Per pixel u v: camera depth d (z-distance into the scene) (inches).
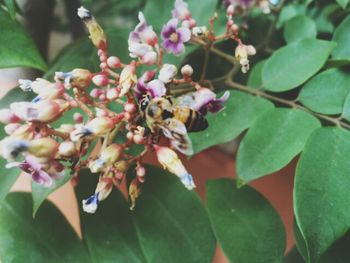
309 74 3.4
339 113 3.4
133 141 2.9
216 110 3.1
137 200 3.4
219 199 3.4
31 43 3.3
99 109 2.9
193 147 3.3
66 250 3.3
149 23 3.8
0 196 3.0
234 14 4.1
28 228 3.3
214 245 3.3
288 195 4.6
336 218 2.9
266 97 3.7
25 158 2.7
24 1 4.4
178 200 3.4
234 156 4.9
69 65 3.6
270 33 4.3
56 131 2.8
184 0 3.9
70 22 4.8
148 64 3.0
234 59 3.7
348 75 3.5
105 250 3.3
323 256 3.2
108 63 3.0
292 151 3.2
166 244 3.3
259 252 3.3
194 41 3.6
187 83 3.4
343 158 3.0
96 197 2.8
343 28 3.7
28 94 3.5
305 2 4.1
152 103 2.7
